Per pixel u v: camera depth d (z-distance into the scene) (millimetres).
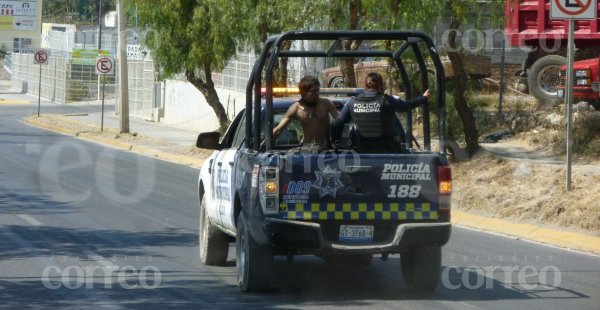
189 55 92188
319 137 33844
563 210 48281
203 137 38219
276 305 30734
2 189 64125
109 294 32438
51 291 32844
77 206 56250
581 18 49875
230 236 38250
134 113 154750
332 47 33781
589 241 43625
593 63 65562
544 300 31828
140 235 45938
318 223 31031
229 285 34344
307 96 33500
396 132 35250
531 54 74188
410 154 31609
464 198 53844
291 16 68500
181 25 92688
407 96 37219
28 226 48375
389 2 62594
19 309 30016
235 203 34031
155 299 31625
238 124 38344
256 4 80062
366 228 31344
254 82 34125
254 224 31547
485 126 75938
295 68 101688
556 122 70938
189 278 35625
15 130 124375
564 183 51875
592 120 66250
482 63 83375
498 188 54312
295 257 41531
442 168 31547
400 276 36438
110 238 44906
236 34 85562
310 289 33719
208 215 38531
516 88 86375
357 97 33531
